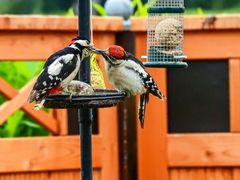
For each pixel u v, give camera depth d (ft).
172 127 39.34
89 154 31.96
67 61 31.24
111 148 39.27
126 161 39.37
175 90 39.24
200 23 39.04
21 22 38.29
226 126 39.32
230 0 64.54
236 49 39.19
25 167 38.37
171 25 36.88
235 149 39.04
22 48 38.50
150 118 39.19
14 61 38.88
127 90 34.81
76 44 31.83
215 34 39.22
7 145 38.24
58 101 30.60
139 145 39.17
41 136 39.55
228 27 39.06
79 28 32.22
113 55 34.24
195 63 39.32
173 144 39.09
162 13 37.14
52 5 67.10
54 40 38.63
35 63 39.91
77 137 38.63
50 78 30.86
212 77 39.32
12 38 38.42
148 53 37.14
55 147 38.55
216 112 39.34
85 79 32.32
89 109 31.83
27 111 38.29
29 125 39.42
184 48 39.27
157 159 39.17
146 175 39.19
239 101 39.11
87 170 31.99
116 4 40.50
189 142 39.09
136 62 34.83
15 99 38.17
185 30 39.14
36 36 38.55
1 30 38.29
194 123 39.37
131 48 39.09
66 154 38.60
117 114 39.34
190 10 64.23
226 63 39.34
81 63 32.24
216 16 39.01
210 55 39.24
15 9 66.39
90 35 32.32
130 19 38.93
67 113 38.78
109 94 31.07
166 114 39.22
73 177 38.81
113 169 39.29
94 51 32.27
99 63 38.88
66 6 67.00
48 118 38.60
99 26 38.75
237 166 39.09
